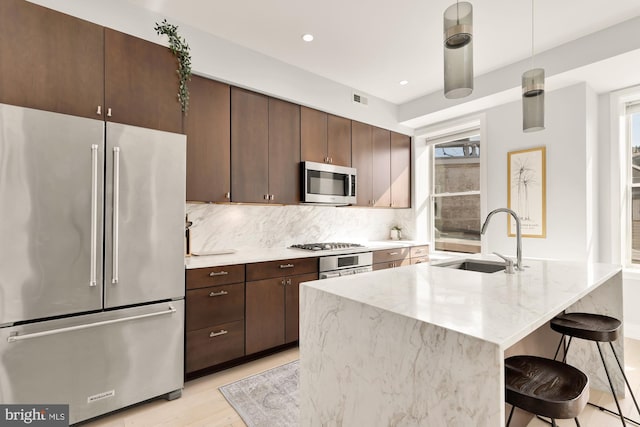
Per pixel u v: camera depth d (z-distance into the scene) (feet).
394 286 5.01
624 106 10.19
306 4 7.49
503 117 11.65
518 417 5.52
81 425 5.88
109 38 6.65
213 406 6.57
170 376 6.74
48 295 5.39
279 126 10.18
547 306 3.89
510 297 4.33
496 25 8.20
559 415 3.20
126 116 6.80
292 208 11.86
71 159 5.59
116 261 6.00
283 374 7.94
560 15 7.79
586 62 8.63
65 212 5.54
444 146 14.61
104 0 7.11
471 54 4.46
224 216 10.14
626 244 10.20
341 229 13.51
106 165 5.96
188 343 7.30
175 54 7.53
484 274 5.99
